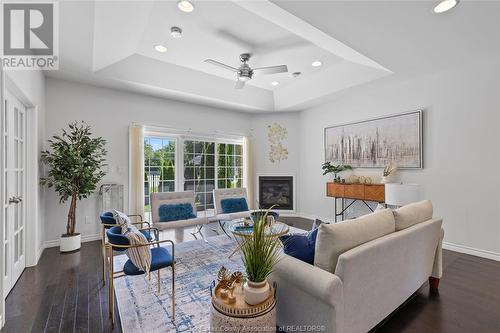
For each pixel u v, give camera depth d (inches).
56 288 93.2
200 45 131.3
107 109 161.8
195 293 89.1
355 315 59.0
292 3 79.4
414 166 149.6
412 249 76.6
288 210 231.9
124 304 81.9
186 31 117.4
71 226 134.0
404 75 145.3
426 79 145.4
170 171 192.4
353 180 179.2
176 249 135.4
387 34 99.2
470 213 129.0
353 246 61.6
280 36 123.0
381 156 167.0
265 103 217.6
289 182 233.3
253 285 55.0
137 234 75.4
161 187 187.6
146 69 150.9
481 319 74.5
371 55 118.6
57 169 126.5
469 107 129.3
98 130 158.2
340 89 170.2
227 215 157.5
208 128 209.2
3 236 71.6
